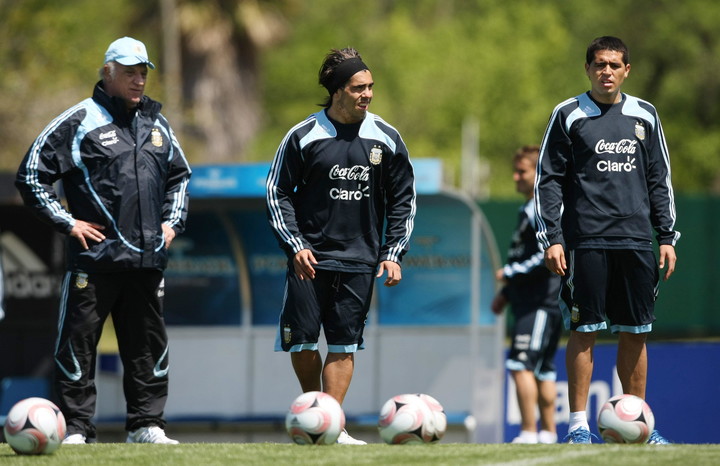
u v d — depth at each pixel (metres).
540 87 150.00
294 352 24.70
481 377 44.97
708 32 159.75
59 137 24.89
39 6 86.19
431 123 141.25
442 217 46.56
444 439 43.88
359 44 154.00
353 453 19.95
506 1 159.62
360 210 24.53
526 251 36.28
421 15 178.00
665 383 44.69
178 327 49.06
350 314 24.52
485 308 46.62
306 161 24.44
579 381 24.47
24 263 47.09
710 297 75.00
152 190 25.27
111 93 25.25
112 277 25.22
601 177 23.97
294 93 154.88
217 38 102.31
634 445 21.34
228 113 103.88
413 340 47.84
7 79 82.50
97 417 46.81
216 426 45.84
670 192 24.55
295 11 107.75
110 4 116.38
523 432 36.69
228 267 48.75
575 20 164.88
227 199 44.25
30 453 20.56
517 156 36.56
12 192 43.62
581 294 24.09
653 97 161.25
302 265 24.06
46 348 47.03
